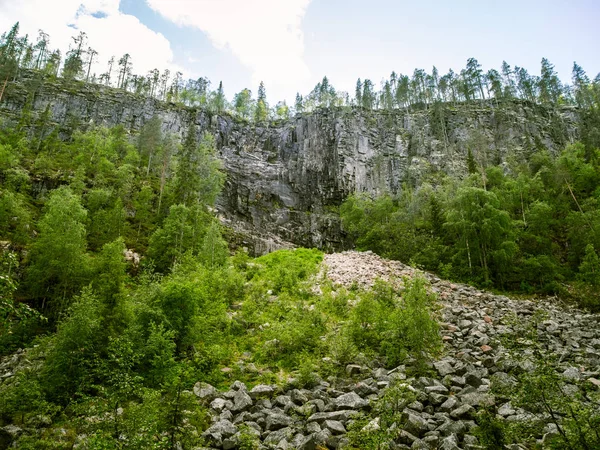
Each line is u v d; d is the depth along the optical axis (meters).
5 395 13.35
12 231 35.44
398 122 121.44
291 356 18.42
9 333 21.31
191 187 60.66
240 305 26.89
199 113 112.94
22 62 117.44
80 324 15.42
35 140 75.00
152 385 14.62
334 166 102.88
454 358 17.97
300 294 29.77
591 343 20.38
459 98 134.00
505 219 43.03
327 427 11.40
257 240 76.38
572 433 7.88
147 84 130.12
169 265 40.97
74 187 50.31
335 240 86.94
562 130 107.75
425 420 11.35
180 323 18.55
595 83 124.75
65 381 14.33
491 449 9.24
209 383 15.61
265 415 12.62
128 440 8.45
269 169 99.06
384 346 18.28
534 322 10.10
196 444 10.20
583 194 56.41
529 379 8.77
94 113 103.94
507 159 82.75
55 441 11.34
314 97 145.38
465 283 40.38
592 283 34.72
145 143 85.81
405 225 55.19
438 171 96.69
